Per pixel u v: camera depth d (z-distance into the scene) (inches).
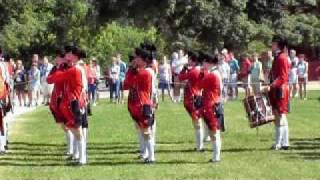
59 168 705.6
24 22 2395.4
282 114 816.3
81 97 718.5
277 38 810.8
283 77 804.0
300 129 1029.2
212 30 2239.2
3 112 786.2
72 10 2442.2
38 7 2504.9
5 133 825.5
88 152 811.4
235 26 2233.0
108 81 1737.2
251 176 649.6
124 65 1549.0
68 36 2448.3
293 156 767.1
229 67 1556.3
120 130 1024.2
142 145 767.1
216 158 733.3
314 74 2472.9
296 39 2370.8
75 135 723.4
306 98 1615.4
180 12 2249.0
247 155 775.7
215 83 729.0
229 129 1029.2
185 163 727.7
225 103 1493.6
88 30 2428.6
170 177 647.8
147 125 723.4
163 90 1572.3
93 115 1244.5
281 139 822.5
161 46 2341.3
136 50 723.4
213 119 729.0
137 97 724.7
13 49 2316.7
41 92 1562.5
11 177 653.9
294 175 654.5
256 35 2298.2
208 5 2228.1
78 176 657.0
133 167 707.4
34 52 2437.3
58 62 745.6
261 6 2374.5
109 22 2367.1
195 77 808.9
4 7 2293.3
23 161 751.7
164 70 1561.3
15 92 1483.8
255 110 815.7
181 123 1112.2
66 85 716.7
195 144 871.1
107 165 722.2
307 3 2488.9
